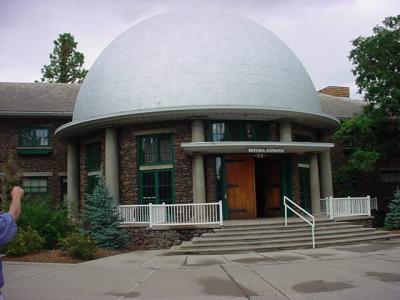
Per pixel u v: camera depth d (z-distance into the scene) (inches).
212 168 794.2
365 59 943.7
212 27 879.1
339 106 1277.1
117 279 405.4
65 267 480.7
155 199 805.2
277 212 852.0
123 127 840.3
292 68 901.8
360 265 450.3
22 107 1079.6
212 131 808.9
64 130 890.1
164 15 946.7
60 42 2028.8
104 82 869.2
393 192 1160.2
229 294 335.9
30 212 642.2
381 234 716.0
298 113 823.1
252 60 847.7
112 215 692.7
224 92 806.5
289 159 849.5
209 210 700.7
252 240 623.8
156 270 456.4
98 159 893.2
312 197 848.9
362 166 981.2
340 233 683.4
